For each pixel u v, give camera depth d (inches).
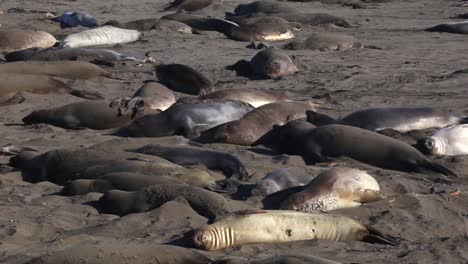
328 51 2514.8
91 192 1089.4
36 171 1185.4
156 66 2006.6
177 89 1878.7
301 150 1310.3
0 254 847.7
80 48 2315.5
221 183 1112.8
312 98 1800.0
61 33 2824.8
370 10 3668.8
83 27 2967.5
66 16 3006.9
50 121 1521.9
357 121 1437.0
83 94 1777.8
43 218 982.4
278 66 2057.1
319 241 909.8
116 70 2137.1
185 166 1190.9
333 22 3147.1
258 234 894.4
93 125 1509.6
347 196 1041.5
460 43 2662.4
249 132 1398.9
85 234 925.2
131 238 909.2
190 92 1860.2
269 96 1657.2
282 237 904.9
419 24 3193.9
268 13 3302.2
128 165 1136.2
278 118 1434.5
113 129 1509.6
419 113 1461.6
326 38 2546.8
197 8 3663.9
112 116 1508.4
